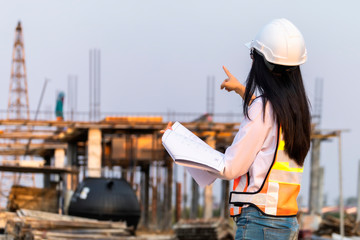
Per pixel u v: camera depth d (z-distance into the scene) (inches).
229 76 160.9
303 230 1127.0
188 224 1045.2
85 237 644.1
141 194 2145.7
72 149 1807.3
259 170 144.0
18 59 2947.8
